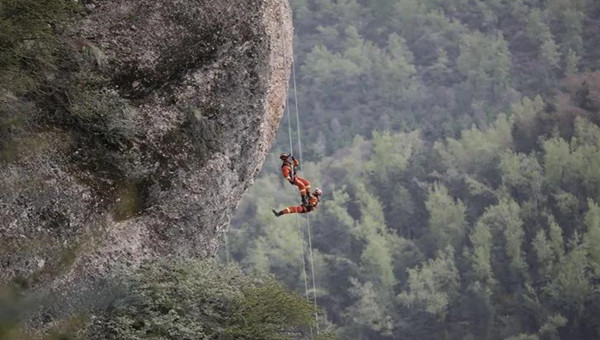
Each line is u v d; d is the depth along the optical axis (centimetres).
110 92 1477
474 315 11400
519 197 13462
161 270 1429
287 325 1455
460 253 12506
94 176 1425
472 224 13200
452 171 13888
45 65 1386
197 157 1575
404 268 12306
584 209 13162
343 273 11638
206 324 1377
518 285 11812
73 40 1445
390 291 11506
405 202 13275
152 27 1536
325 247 12188
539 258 11962
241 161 1677
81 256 1358
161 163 1523
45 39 1363
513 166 13562
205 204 1588
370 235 12031
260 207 12531
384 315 11206
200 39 1589
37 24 1336
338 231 12238
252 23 1645
